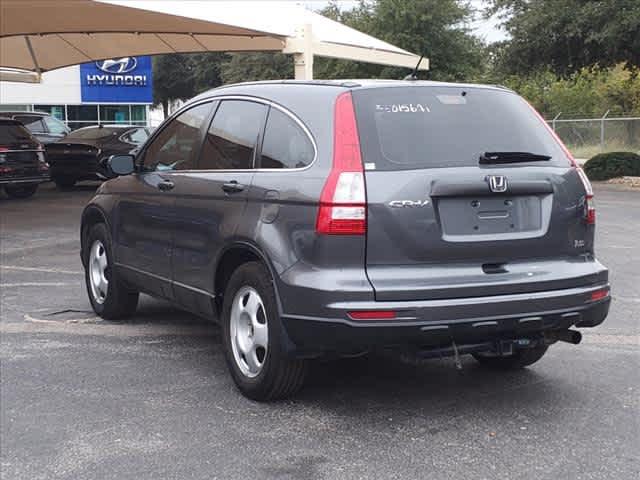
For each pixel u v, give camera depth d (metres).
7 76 25.44
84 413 4.81
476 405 4.89
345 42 20.56
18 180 17.06
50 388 5.26
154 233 5.98
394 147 4.43
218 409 4.85
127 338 6.46
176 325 6.89
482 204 4.49
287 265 4.47
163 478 3.93
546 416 4.70
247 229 4.79
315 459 4.12
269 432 4.48
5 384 5.35
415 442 4.32
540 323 4.53
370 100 4.57
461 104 4.78
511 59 24.56
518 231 4.57
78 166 19.98
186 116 5.99
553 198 4.67
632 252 10.35
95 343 6.32
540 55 24.16
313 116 4.64
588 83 42.91
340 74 36.00
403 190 4.30
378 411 4.79
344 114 4.49
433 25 33.81
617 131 30.94
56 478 3.96
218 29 19.06
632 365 5.69
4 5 16.48
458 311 4.28
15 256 10.60
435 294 4.28
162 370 5.63
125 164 6.27
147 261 6.12
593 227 4.91
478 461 4.07
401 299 4.23
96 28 19.52
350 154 4.36
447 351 4.46
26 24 19.00
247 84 5.44
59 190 21.11
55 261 10.21
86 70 42.47
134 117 45.06
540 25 23.17
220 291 5.30
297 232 4.45
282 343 4.56
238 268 4.94
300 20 20.88
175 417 4.73
